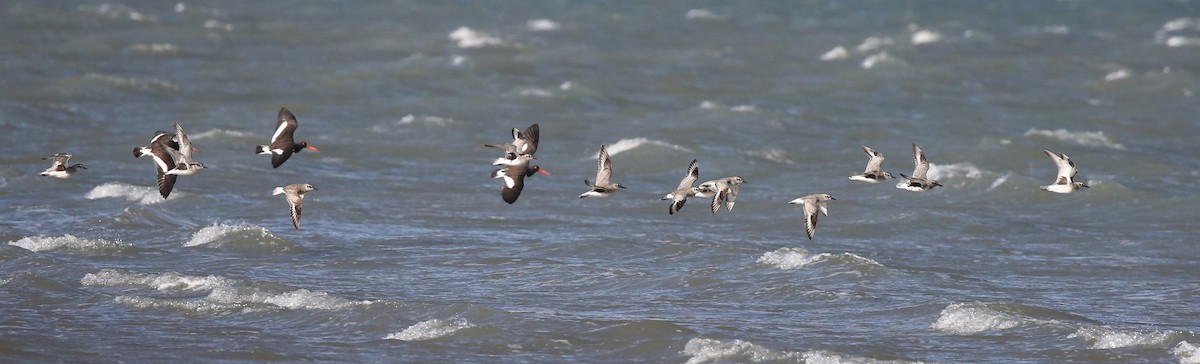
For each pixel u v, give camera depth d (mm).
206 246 36688
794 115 65750
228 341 27391
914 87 75688
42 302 30156
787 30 99000
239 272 33875
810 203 28047
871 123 64500
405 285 32531
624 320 28656
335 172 50156
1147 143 60094
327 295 30297
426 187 47500
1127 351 26328
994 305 29594
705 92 73312
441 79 74438
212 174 48469
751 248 36000
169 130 57688
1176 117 67000
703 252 35656
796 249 35219
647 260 35250
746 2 114000
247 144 55031
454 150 55781
